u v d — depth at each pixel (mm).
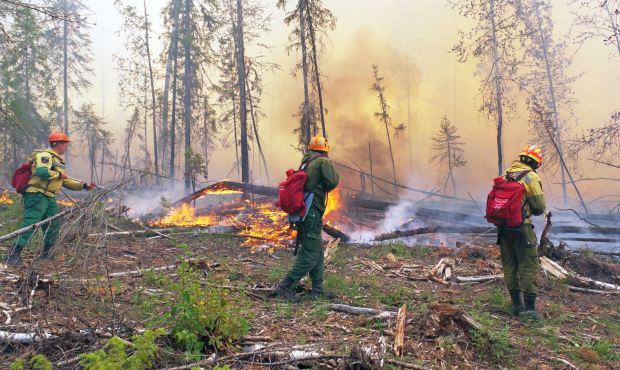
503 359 3895
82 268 5094
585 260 7695
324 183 5516
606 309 5883
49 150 6562
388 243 9742
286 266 7238
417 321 4375
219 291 4090
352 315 4766
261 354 3557
